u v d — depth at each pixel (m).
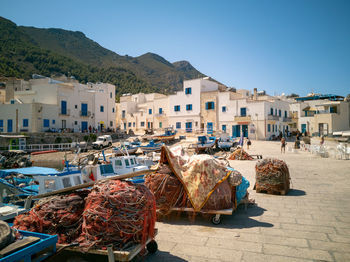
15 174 11.25
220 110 49.72
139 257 4.92
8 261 3.19
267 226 6.67
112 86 56.25
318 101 56.69
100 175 11.75
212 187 6.93
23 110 39.12
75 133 40.50
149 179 7.44
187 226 6.76
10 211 6.19
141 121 62.94
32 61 159.00
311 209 8.12
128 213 4.31
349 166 17.80
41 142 36.22
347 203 8.75
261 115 45.03
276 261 4.79
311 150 27.88
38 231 4.70
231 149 31.06
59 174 9.26
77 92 46.72
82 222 4.77
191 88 53.22
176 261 4.85
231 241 5.75
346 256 4.95
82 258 4.79
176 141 44.25
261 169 10.34
